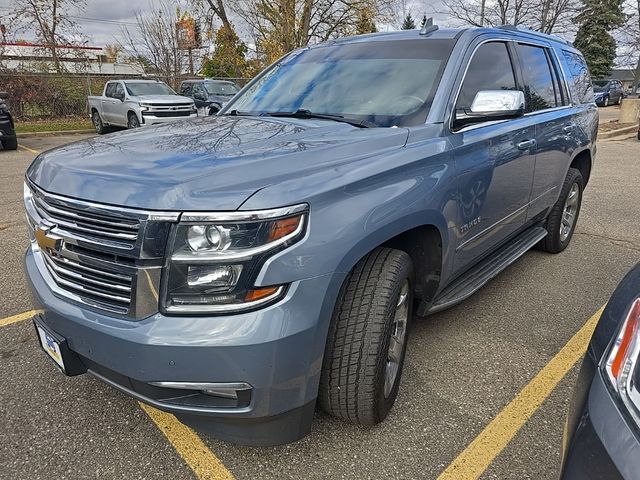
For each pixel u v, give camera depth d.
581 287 4.36
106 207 1.95
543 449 2.43
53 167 2.29
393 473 2.27
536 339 3.46
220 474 2.26
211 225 1.84
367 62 3.46
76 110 21.56
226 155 2.22
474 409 2.71
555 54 4.69
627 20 31.39
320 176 2.11
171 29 27.64
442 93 2.99
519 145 3.58
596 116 5.46
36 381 2.92
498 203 3.42
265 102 3.58
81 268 2.09
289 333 1.91
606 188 8.52
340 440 2.46
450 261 2.93
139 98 15.95
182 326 1.87
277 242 1.89
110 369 2.03
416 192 2.46
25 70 21.19
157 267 1.88
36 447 2.40
